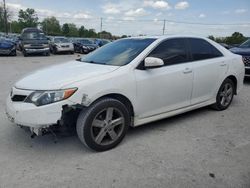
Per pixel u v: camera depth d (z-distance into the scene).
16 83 3.80
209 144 3.92
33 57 19.42
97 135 3.59
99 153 3.62
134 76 3.85
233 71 5.50
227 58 5.41
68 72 3.77
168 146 3.84
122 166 3.28
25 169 3.21
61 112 3.29
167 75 4.22
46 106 3.24
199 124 4.74
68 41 24.14
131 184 2.92
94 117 3.49
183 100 4.61
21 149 3.71
